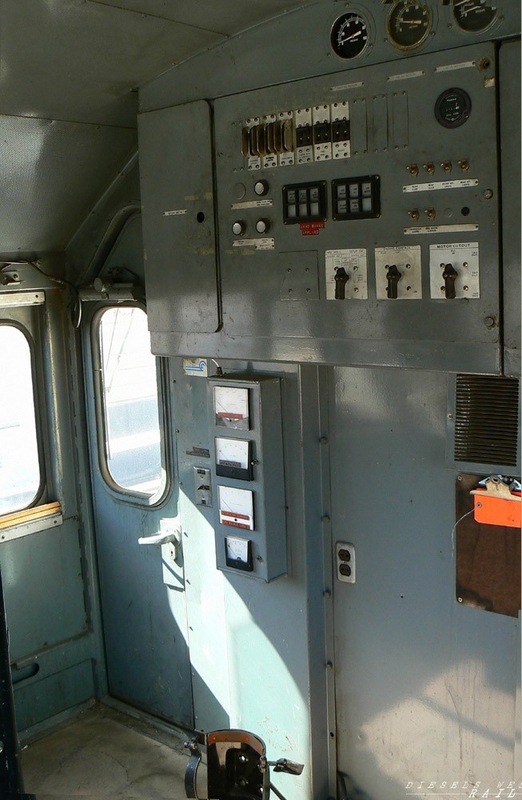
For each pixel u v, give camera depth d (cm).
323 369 350
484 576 318
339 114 276
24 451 453
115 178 411
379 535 348
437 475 326
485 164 246
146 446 438
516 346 248
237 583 383
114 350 443
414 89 258
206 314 327
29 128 349
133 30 286
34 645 460
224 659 418
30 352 448
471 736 336
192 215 324
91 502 475
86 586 480
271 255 302
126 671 480
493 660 323
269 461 346
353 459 349
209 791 326
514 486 303
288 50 286
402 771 362
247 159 303
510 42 238
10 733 216
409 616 346
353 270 280
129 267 421
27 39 282
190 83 317
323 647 373
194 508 413
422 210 261
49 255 437
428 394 322
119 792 411
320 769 379
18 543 448
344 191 277
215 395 354
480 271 252
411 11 256
